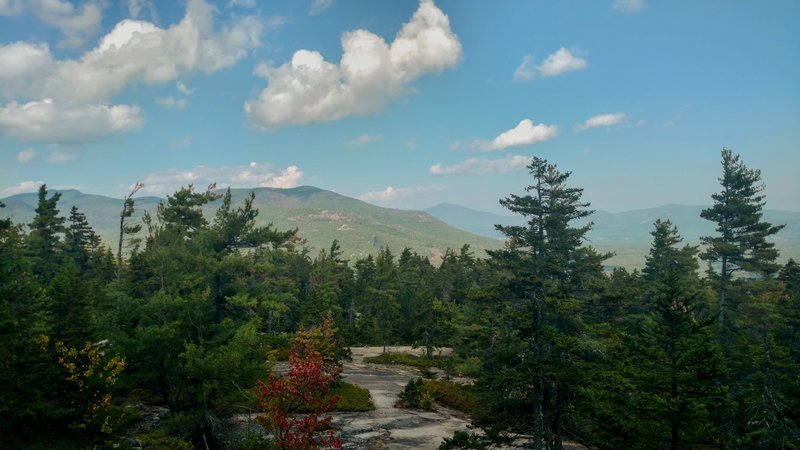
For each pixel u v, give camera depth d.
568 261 40.84
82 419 17.05
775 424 18.45
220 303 37.41
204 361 19.11
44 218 59.50
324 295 62.47
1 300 19.75
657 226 59.16
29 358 16.30
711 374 13.77
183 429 18.75
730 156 52.22
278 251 60.59
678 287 15.10
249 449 18.08
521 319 17.56
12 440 15.95
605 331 17.78
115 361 17.56
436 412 32.62
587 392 15.59
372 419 29.33
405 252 105.62
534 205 22.88
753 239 49.50
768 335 24.50
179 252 36.88
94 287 26.81
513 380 16.72
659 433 14.90
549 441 17.44
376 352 60.81
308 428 15.87
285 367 37.88
